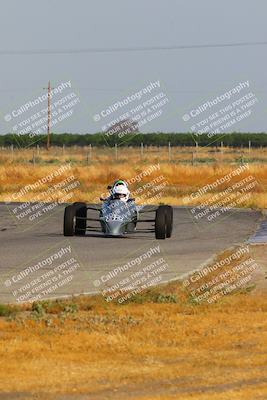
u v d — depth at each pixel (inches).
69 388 1644.9
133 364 1833.2
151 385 1667.1
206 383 1675.7
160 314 2359.7
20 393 1616.6
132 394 1604.3
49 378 1716.3
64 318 2256.4
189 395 1589.6
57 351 1937.7
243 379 1704.0
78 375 1739.7
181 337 2079.2
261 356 1892.2
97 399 1573.6
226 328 2171.5
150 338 2068.2
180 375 1739.7
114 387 1653.5
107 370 1779.0
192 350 1961.1
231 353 1927.9
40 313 2348.7
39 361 1846.7
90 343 2000.5
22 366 1806.1
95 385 1667.1
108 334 2092.8
